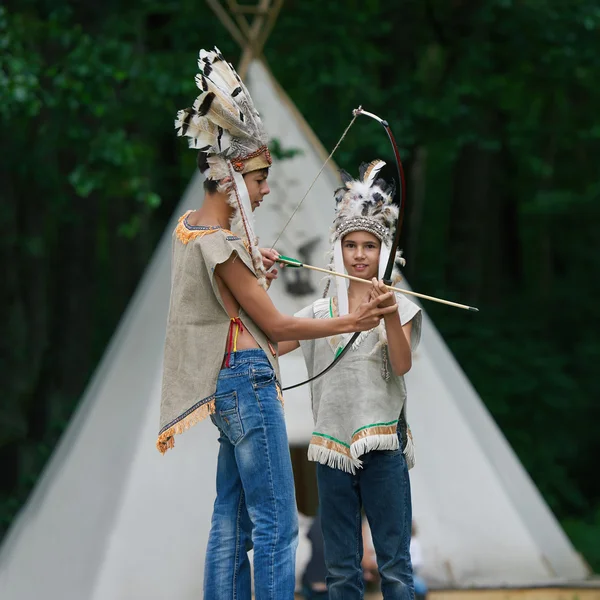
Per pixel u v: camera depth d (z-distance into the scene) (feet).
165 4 60.34
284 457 17.46
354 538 18.74
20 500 58.54
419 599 30.55
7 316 61.00
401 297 18.99
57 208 59.98
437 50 71.46
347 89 62.13
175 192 72.13
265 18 39.88
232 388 17.35
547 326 79.20
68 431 34.53
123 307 66.95
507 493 34.04
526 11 62.85
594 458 78.38
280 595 17.08
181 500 31.60
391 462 18.60
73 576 30.78
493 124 70.03
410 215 74.84
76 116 52.16
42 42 52.34
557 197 81.41
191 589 30.55
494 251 77.56
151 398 33.01
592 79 67.51
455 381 36.52
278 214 34.32
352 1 64.64
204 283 17.43
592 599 32.94
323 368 18.99
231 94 17.56
